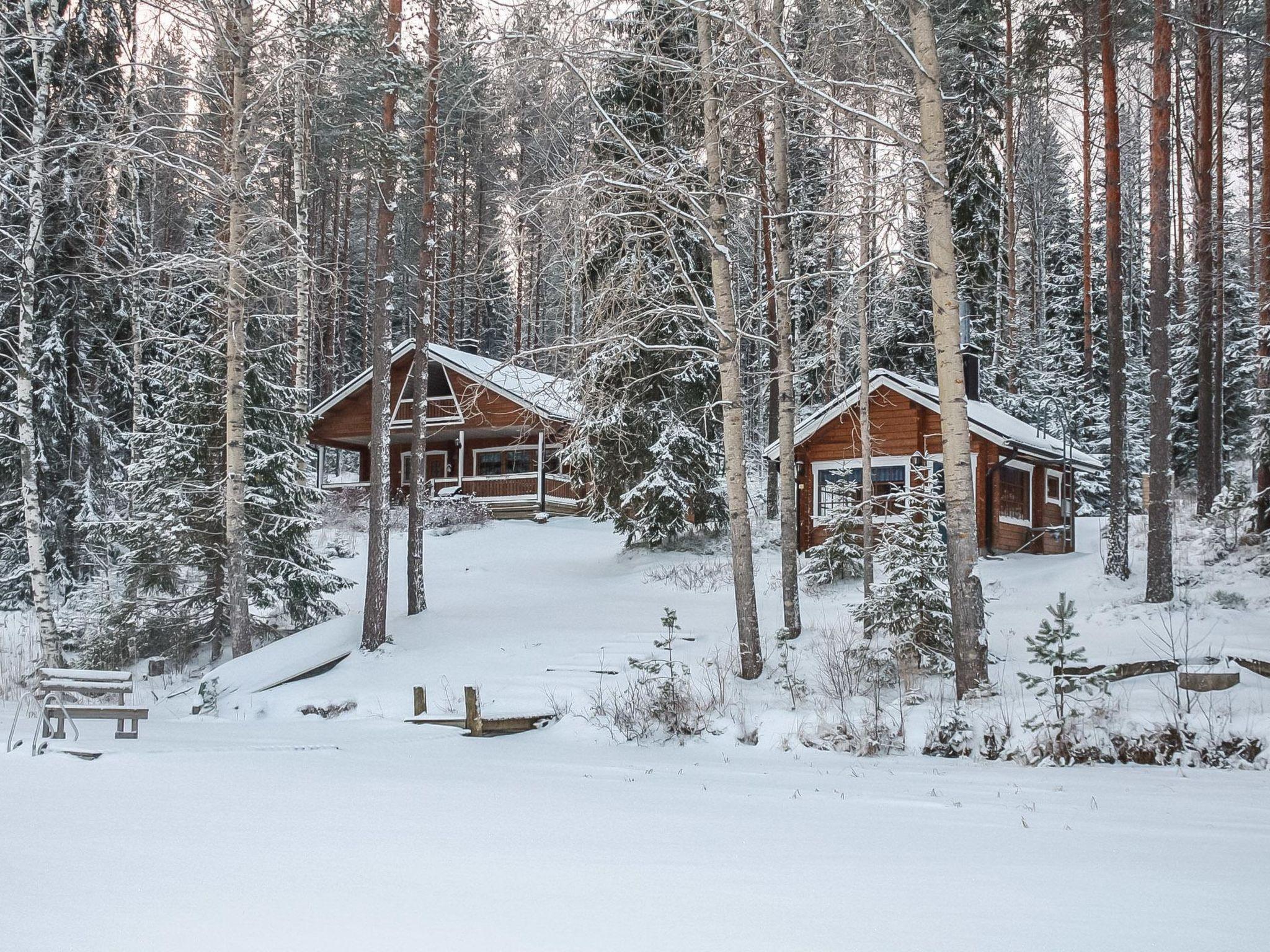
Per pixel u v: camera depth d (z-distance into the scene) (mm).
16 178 21312
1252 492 24000
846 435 28500
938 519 17578
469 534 33781
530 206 14859
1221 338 29516
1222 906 4395
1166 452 19234
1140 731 11062
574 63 14055
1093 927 3998
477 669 17500
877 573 23297
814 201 19750
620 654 17875
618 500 28812
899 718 12789
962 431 13070
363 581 27719
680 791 8594
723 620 20344
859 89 15164
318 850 5594
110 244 23484
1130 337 47312
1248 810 7680
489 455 41094
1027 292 49500
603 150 17250
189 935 3834
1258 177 33938
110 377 27562
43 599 19141
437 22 19844
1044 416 40000
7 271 23625
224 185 18609
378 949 3682
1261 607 18172
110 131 18422
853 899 4512
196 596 22562
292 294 21141
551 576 27062
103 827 6250
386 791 8188
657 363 26828
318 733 13914
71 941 3742
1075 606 20125
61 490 25719
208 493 21797
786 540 18516
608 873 5055
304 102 19297
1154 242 19438
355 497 37750
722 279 16062
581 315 17859
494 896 4539
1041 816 7273
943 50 16406
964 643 12930
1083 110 33812
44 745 10453
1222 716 11359
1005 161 31891
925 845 5973
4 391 24328
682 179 15484
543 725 14422
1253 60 24188
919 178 13945
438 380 39156
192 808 7129
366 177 23938
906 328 29484
